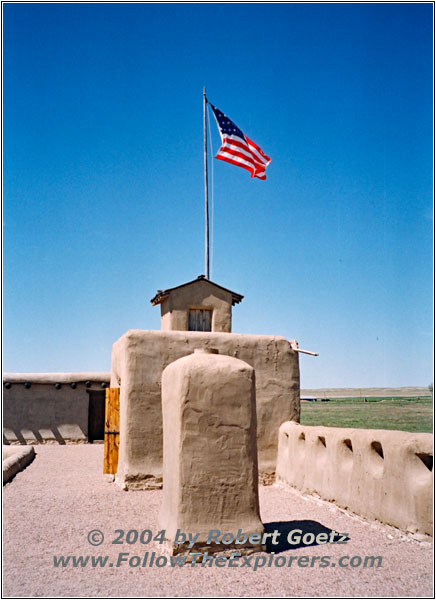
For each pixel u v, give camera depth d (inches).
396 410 1480.1
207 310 528.4
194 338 444.5
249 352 459.2
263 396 455.8
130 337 427.2
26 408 733.9
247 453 251.8
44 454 621.6
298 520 310.8
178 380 251.6
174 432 252.4
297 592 206.1
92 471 491.8
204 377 250.4
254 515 249.8
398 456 275.1
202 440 246.5
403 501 269.0
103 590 208.2
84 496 378.0
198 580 217.6
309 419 1272.1
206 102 637.9
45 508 340.8
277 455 447.8
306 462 380.8
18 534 283.3
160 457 413.7
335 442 338.0
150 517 319.6
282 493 399.9
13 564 237.9
